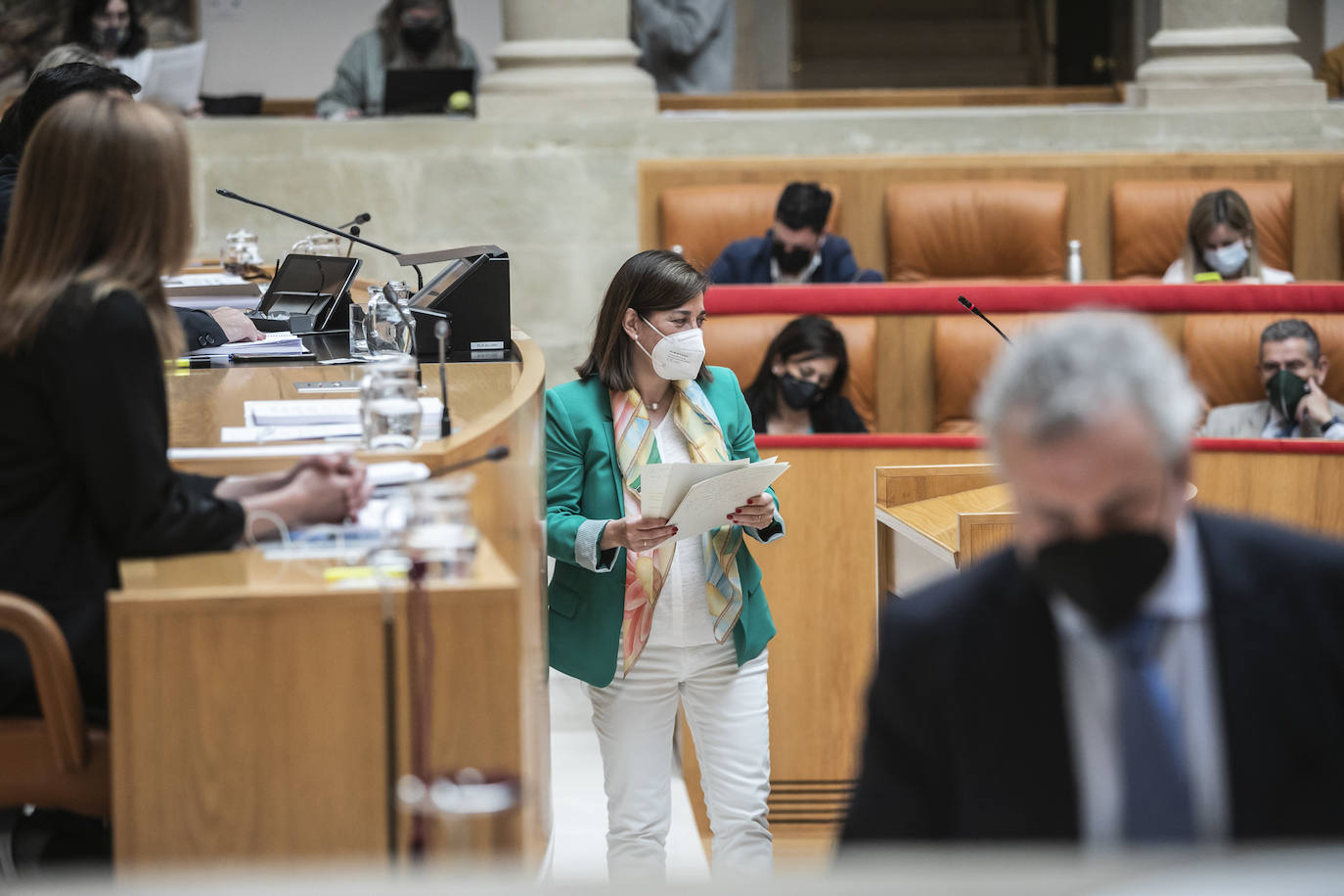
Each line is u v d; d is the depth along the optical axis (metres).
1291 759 4.09
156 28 28.70
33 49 25.64
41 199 6.32
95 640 6.18
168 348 6.53
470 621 5.94
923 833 4.50
